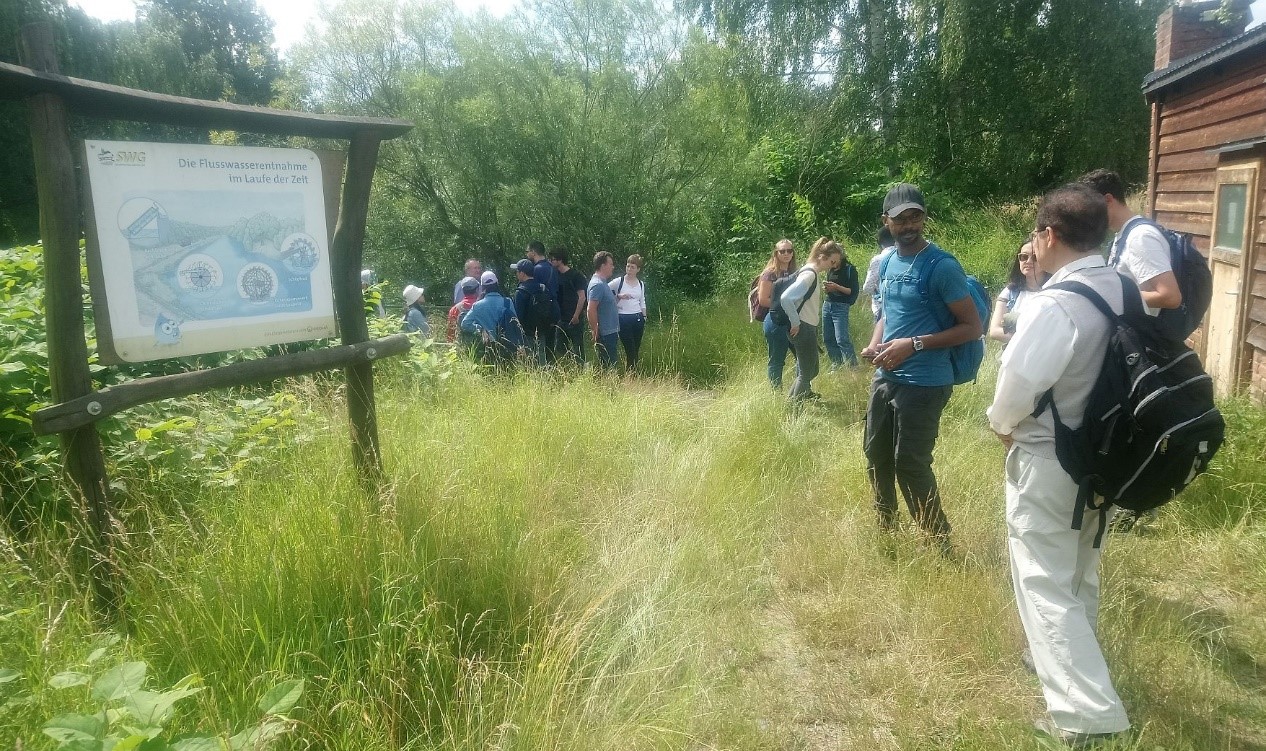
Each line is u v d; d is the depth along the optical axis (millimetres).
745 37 18906
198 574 2672
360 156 3184
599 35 12852
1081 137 16875
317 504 3070
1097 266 2557
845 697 2811
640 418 5723
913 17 17656
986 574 3371
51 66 2439
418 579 2785
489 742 2309
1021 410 2527
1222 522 3900
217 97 33156
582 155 12359
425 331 8188
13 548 2656
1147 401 2311
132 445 3600
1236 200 6270
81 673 2184
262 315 3020
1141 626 2986
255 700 2279
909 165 17828
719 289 13852
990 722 2574
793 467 5062
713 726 2572
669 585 3369
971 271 13195
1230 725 2568
